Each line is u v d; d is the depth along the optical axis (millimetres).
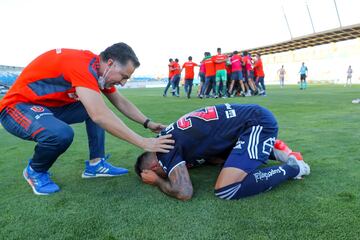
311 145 3053
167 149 1909
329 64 28172
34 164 2043
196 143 1928
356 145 2996
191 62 11594
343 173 2207
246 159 1810
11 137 4262
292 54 33250
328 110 5812
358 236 1370
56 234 1503
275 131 1998
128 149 3248
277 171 1926
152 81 35312
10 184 2262
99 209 1771
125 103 2451
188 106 7656
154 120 5129
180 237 1424
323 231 1419
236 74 11227
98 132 2322
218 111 2029
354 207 1653
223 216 1609
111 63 1874
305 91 13508
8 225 1608
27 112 1952
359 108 6012
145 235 1457
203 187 2051
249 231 1445
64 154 3111
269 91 14211
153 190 2055
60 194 2031
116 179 2312
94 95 1810
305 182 2053
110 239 1438
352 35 31703
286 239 1365
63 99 2051
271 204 1727
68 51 1934
